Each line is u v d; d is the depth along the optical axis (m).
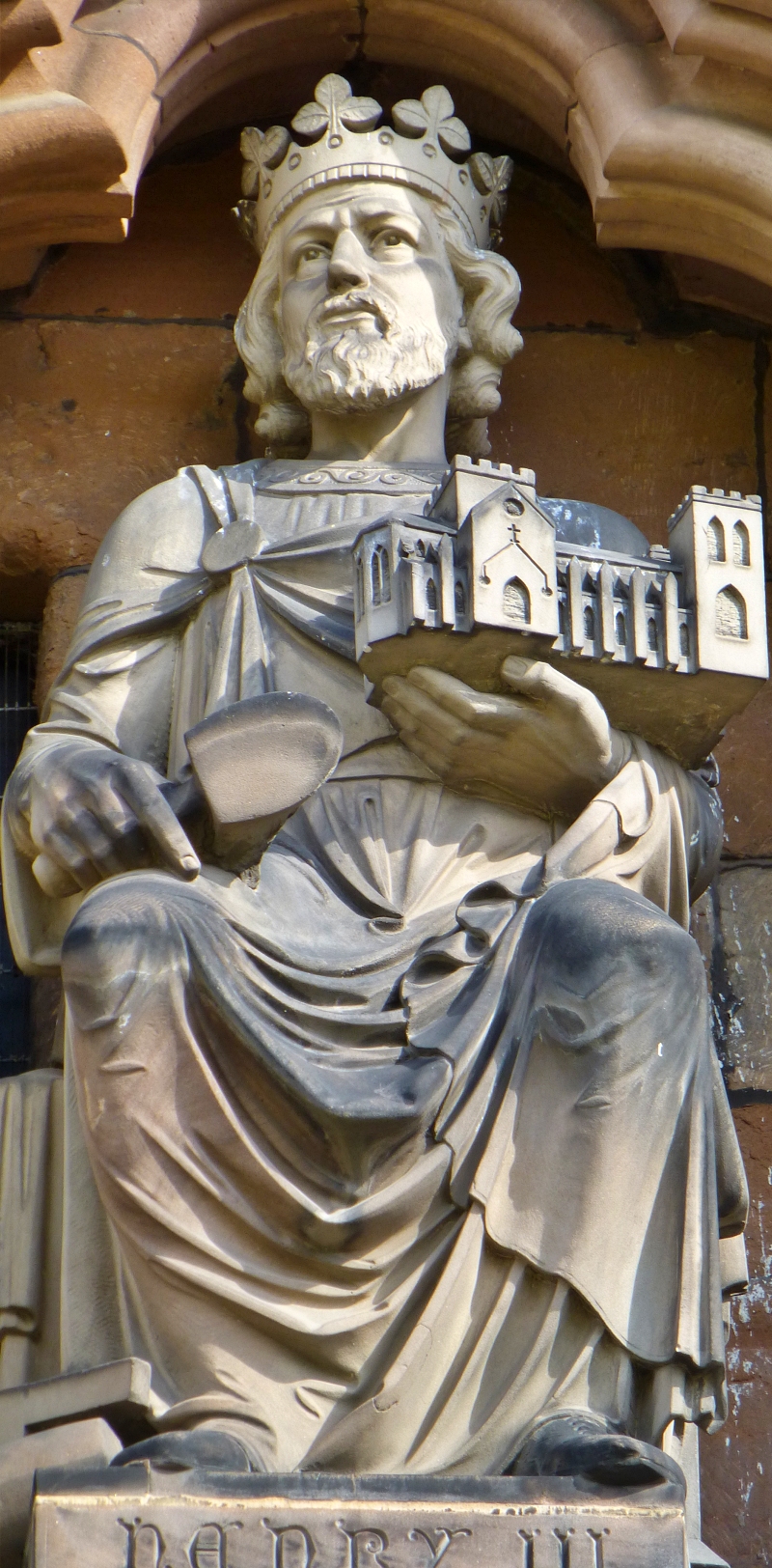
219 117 6.23
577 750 4.84
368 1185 4.27
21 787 4.81
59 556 5.96
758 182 5.70
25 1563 3.99
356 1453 4.18
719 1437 5.29
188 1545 3.89
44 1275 4.77
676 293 6.23
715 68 5.73
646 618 4.88
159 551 5.30
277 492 5.45
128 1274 4.33
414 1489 3.96
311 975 4.51
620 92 5.79
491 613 4.74
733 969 5.70
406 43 6.07
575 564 4.87
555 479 6.07
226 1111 4.24
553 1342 4.25
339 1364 4.22
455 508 4.87
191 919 4.33
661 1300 4.29
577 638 4.82
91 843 4.61
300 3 5.96
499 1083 4.39
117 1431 4.22
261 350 5.77
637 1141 4.30
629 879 4.80
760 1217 5.48
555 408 6.13
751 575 4.96
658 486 6.09
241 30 5.97
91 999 4.24
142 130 5.82
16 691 6.02
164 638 5.25
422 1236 4.30
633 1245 4.29
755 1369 5.35
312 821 4.95
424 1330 4.23
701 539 4.95
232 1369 4.19
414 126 5.74
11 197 5.82
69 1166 4.61
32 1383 4.29
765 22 5.66
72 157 5.74
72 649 5.25
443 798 4.96
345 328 5.53
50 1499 3.89
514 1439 4.21
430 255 5.67
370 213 5.61
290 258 5.68
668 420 6.15
